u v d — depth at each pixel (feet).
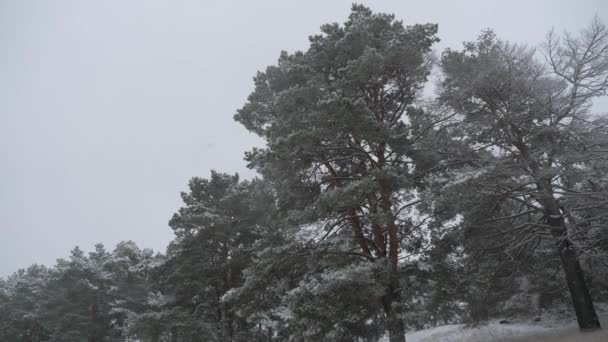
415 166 56.08
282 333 56.85
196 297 90.53
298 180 55.31
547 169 49.42
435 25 54.80
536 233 54.49
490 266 58.70
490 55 54.44
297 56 58.08
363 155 53.16
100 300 133.28
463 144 55.98
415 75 53.62
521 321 76.79
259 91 64.03
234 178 97.71
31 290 160.04
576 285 51.88
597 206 50.88
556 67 55.42
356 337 48.96
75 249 143.23
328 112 46.75
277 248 52.54
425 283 51.21
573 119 52.44
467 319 60.85
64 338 122.72
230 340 83.20
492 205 56.24
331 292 45.19
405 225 55.52
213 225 83.41
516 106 54.08
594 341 40.98
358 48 52.95
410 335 98.43
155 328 84.28
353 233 55.98
